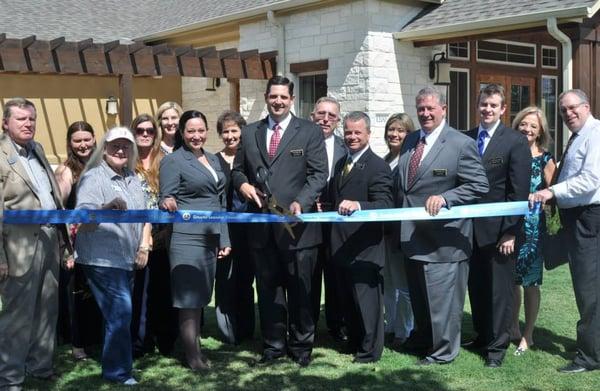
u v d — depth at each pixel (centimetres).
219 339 587
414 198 500
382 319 516
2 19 1309
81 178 459
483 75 1137
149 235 488
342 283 525
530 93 1216
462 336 587
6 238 425
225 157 574
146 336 541
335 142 572
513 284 501
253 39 1182
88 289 519
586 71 855
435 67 1029
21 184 428
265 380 475
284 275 515
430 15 994
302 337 511
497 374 482
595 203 474
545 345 551
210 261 494
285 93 488
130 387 462
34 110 438
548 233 544
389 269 571
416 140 515
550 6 832
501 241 486
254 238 503
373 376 480
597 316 480
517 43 1185
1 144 427
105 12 1503
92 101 1379
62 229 479
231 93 1275
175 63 1060
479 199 500
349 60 997
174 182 482
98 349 554
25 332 437
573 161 483
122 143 456
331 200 530
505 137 500
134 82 1396
